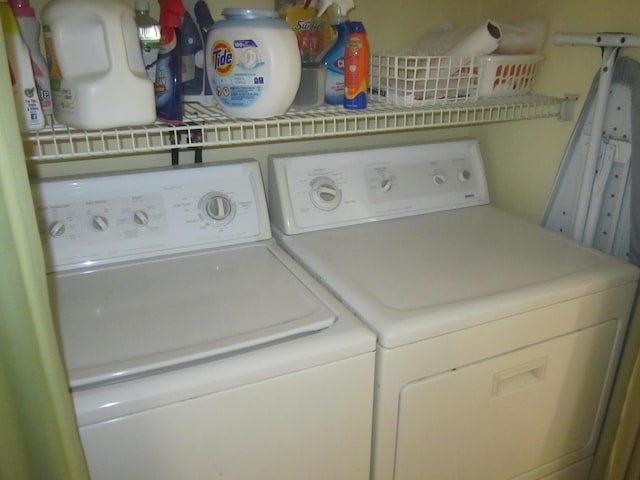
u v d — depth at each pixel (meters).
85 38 0.96
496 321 1.04
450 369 1.03
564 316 1.13
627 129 1.27
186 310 1.02
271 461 0.93
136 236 1.21
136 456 0.82
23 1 1.01
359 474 1.04
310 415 0.94
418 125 1.35
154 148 1.07
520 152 1.60
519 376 1.16
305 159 1.39
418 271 1.17
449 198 1.55
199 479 0.88
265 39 1.05
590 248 1.30
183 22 1.17
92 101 0.95
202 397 0.83
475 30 1.32
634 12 1.21
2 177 0.62
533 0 1.47
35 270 0.68
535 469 1.30
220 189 1.29
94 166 1.33
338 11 1.29
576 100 1.39
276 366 0.87
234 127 1.27
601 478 1.37
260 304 1.04
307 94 1.26
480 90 1.38
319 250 1.28
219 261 1.23
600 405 1.32
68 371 0.82
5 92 0.62
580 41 1.26
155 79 1.08
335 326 0.96
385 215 1.46
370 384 0.98
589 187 1.35
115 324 0.97
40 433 0.75
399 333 0.94
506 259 1.24
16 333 0.69
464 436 1.12
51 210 1.15
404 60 1.25
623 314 1.23
